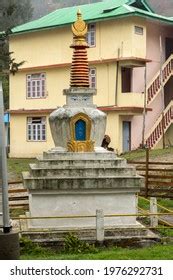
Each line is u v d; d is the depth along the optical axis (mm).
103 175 13562
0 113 8742
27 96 39062
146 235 13289
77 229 13234
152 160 28516
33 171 13422
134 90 35875
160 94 37438
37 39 38188
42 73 38188
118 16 33969
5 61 29562
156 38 37344
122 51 34375
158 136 36562
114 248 12797
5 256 8648
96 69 35781
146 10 36938
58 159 13672
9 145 40844
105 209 13578
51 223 13398
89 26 36000
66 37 36594
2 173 8703
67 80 36750
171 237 13719
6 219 8727
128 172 13656
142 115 36062
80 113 14062
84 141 14070
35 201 13391
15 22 40719
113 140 34875
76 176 13461
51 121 14469
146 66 36344
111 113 35062
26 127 39031
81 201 13539
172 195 20703
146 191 21000
